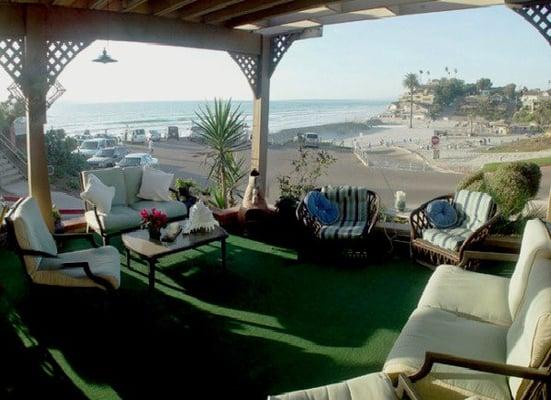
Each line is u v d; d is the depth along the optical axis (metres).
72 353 3.14
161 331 3.46
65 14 4.93
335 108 102.94
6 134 13.84
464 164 20.62
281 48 6.38
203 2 4.90
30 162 5.06
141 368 2.98
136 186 5.84
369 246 5.24
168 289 4.23
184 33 5.70
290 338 3.39
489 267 4.88
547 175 14.19
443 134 39.69
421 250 4.88
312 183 6.50
